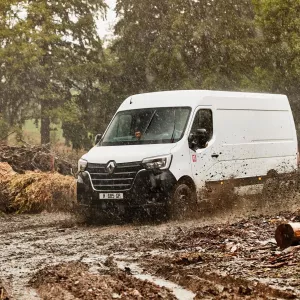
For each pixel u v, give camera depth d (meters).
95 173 12.08
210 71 36.34
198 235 9.46
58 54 40.59
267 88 33.00
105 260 7.85
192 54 37.28
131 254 8.30
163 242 9.02
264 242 8.53
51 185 14.51
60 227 11.75
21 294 5.96
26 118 40.53
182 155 12.05
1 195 14.47
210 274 6.47
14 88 38.88
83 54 42.53
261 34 37.31
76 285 6.11
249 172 13.69
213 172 12.75
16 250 9.01
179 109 12.69
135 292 5.63
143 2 39.03
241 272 6.61
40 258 8.27
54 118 40.16
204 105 12.91
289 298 5.41
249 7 39.28
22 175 15.08
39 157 17.67
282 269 6.70
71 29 41.03
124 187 11.76
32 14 39.22
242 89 33.91
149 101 13.12
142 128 12.66
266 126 14.48
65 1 40.69
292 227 7.68
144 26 39.16
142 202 11.62
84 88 41.81
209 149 12.70
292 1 31.36
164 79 36.66
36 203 14.38
